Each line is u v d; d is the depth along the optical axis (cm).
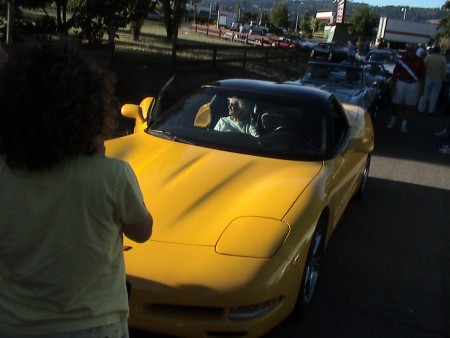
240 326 267
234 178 362
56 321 160
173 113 464
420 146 1031
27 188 156
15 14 958
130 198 166
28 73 151
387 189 697
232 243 286
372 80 1212
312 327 341
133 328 273
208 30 4462
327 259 451
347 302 379
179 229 298
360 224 548
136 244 285
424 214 601
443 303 391
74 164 158
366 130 584
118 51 1570
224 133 433
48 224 157
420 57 1141
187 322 265
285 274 283
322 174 383
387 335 340
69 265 158
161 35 3170
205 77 1503
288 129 432
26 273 158
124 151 402
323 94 480
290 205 324
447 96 1456
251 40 3994
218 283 265
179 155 396
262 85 488
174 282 265
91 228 160
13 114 150
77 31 1144
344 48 3488
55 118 149
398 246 496
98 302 165
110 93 165
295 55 2683
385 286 410
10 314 160
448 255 485
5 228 157
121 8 1024
